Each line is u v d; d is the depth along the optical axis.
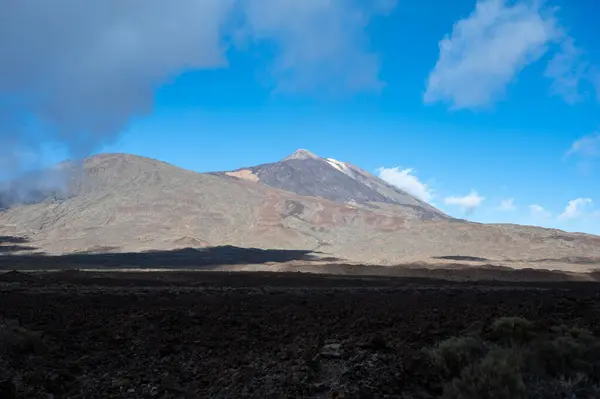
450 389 10.30
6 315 21.16
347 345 14.24
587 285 59.50
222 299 30.75
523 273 99.69
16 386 11.66
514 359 11.07
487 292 38.44
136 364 14.44
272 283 52.44
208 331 18.98
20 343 14.64
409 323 18.34
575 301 24.67
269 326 20.25
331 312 23.81
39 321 19.92
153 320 20.98
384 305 26.92
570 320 18.00
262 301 29.94
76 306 25.58
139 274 67.81
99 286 42.03
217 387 12.07
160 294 32.69
